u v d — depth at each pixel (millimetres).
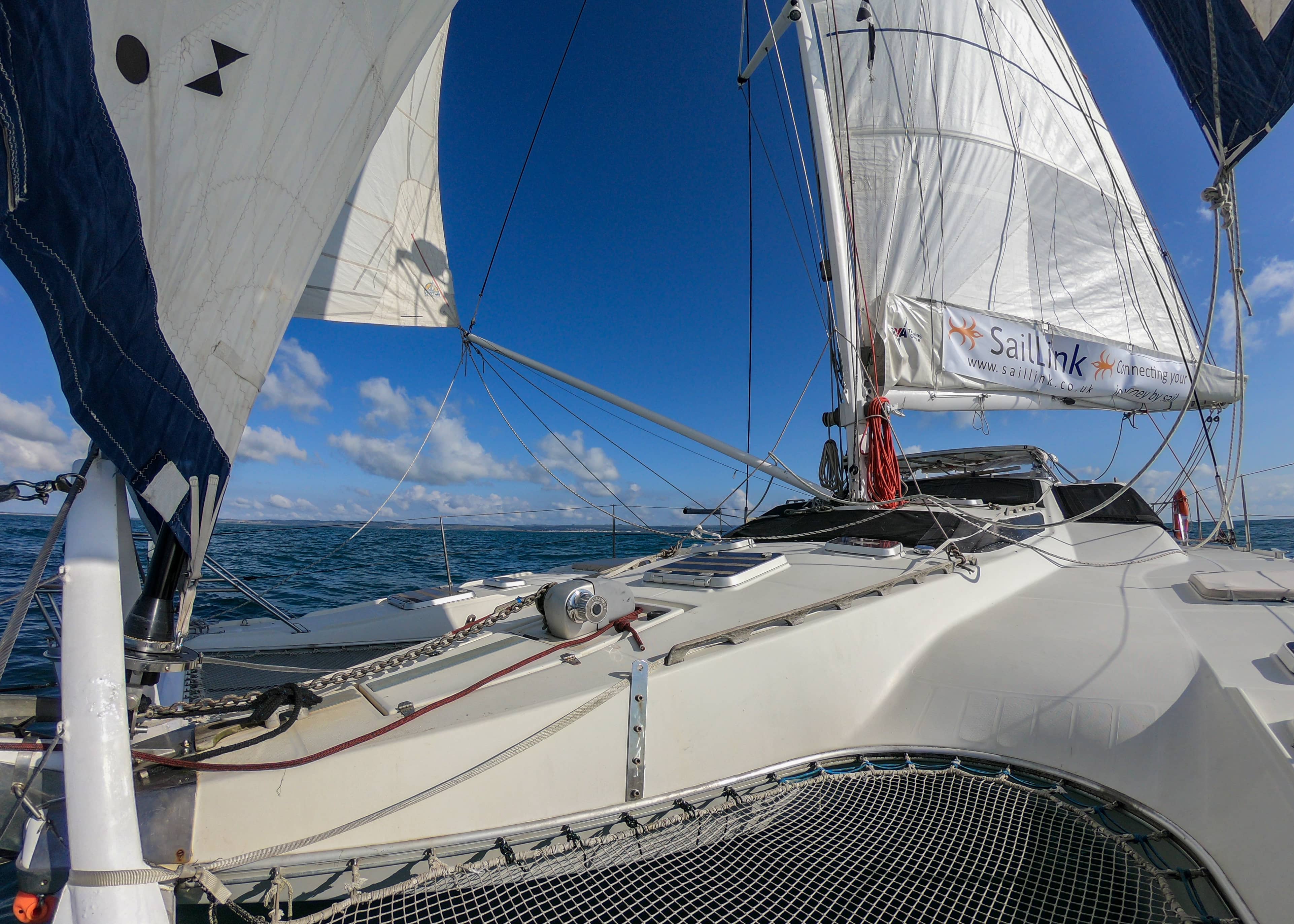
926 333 5430
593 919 1351
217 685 2922
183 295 1171
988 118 6102
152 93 1093
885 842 1609
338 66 1393
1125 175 7047
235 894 1349
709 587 2709
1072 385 6023
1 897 1865
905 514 4301
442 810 1468
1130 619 2482
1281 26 1785
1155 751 1790
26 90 906
